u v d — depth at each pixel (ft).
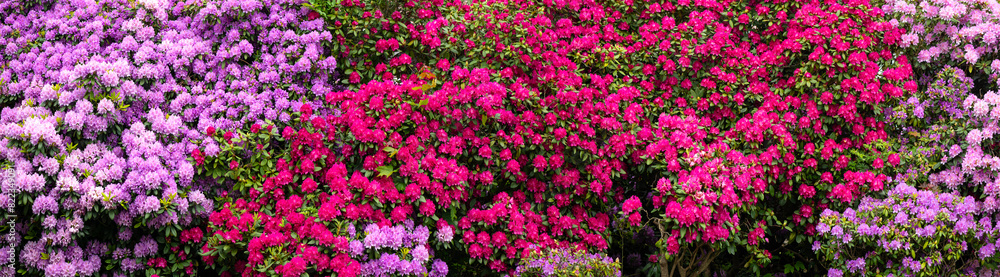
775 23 21.20
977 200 18.74
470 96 18.04
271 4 20.42
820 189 18.99
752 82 20.13
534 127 18.24
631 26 22.16
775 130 18.67
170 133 18.19
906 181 18.49
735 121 20.20
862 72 19.53
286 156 18.07
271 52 20.17
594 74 20.30
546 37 19.75
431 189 17.16
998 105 17.99
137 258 17.34
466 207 18.70
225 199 17.66
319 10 20.02
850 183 18.44
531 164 18.83
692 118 18.98
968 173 18.17
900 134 20.30
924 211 16.78
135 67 19.08
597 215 19.13
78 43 20.45
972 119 18.65
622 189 20.07
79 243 17.52
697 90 20.39
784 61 20.21
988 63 20.11
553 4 21.68
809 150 19.03
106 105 17.52
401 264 16.08
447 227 17.29
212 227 16.76
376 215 16.65
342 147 17.90
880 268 17.56
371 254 16.25
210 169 17.76
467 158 18.56
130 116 18.49
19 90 19.54
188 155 18.06
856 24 20.26
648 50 20.76
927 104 19.71
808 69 20.08
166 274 17.60
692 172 17.46
